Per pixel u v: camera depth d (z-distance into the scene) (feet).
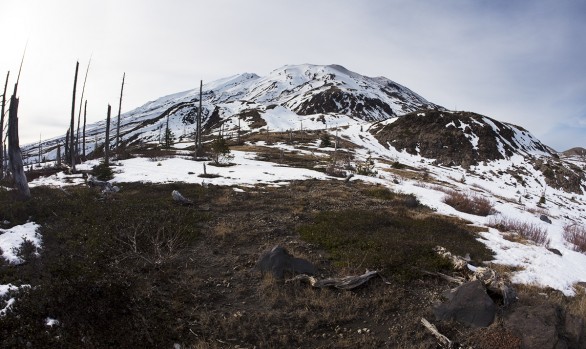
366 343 30.19
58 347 24.81
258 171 122.31
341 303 35.73
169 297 34.55
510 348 29.22
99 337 26.43
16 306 27.66
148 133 599.57
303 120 522.88
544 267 49.49
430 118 356.79
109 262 40.27
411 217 68.90
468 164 292.81
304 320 32.86
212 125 601.62
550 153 363.76
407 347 29.81
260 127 477.77
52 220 53.21
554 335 29.32
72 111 116.16
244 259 44.55
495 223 73.31
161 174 106.42
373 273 39.99
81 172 110.83
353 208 72.90
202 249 47.57
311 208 70.85
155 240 45.75
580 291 43.65
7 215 52.31
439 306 34.78
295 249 48.03
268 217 62.03
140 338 27.45
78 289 29.37
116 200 69.67
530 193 225.56
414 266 43.11
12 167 62.90
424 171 210.18
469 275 40.63
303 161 175.63
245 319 32.24
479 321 32.50
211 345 28.48
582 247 67.10
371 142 339.57
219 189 85.76
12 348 23.98
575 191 256.73
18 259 38.22
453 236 57.72
